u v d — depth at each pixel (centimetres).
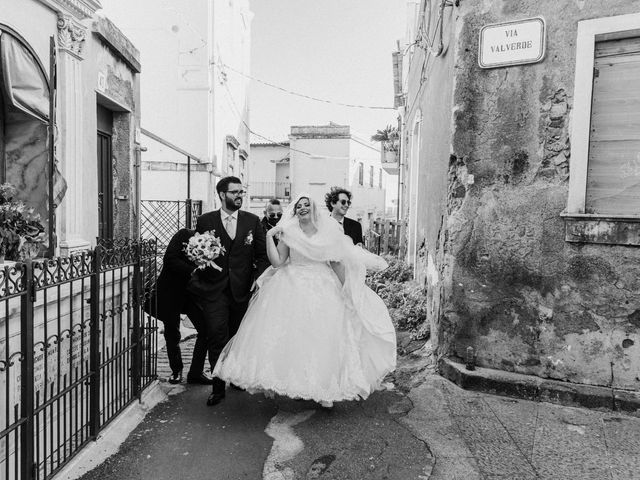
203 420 394
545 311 421
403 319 670
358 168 3516
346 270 416
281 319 389
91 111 577
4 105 467
